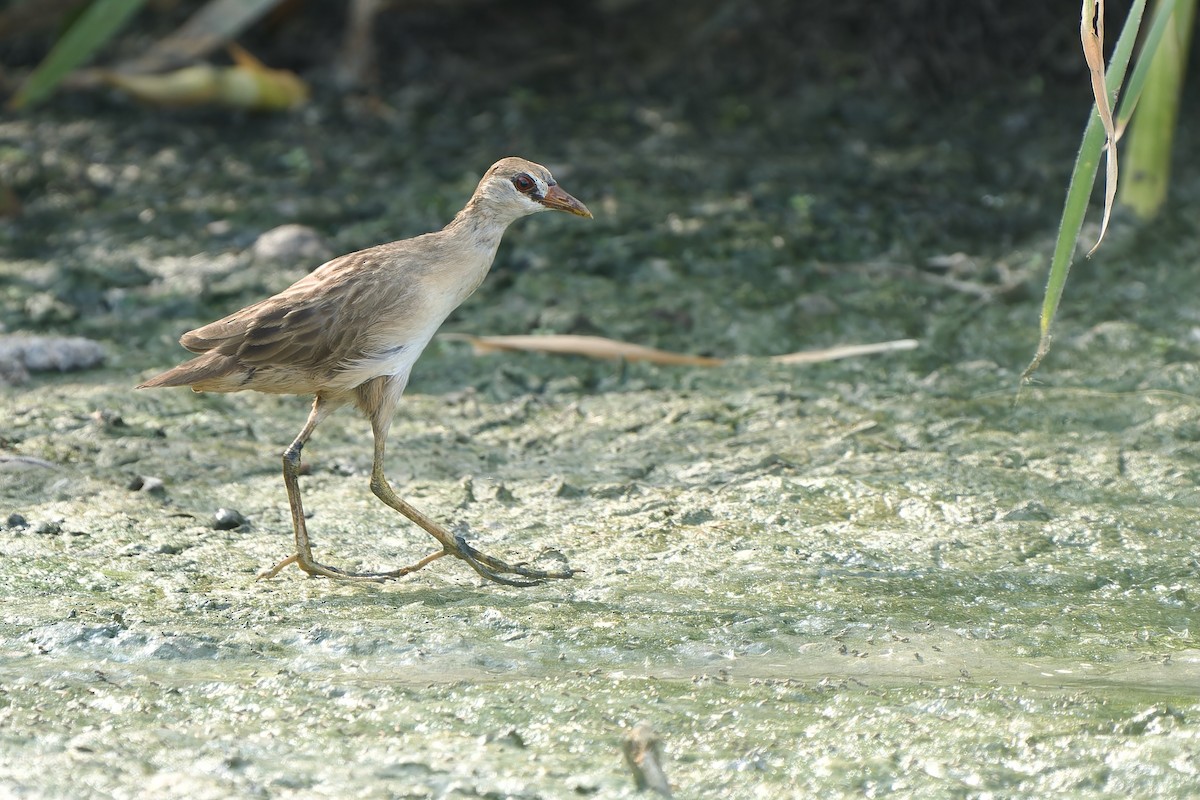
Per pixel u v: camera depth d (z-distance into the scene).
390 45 20.66
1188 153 17.56
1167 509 9.78
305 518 9.58
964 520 9.65
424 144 18.30
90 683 7.41
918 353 12.91
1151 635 8.12
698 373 12.59
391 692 7.33
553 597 8.59
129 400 11.73
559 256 15.05
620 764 6.70
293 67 20.62
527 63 20.36
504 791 6.48
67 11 18.58
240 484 10.23
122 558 8.97
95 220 16.09
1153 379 12.16
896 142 18.30
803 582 8.78
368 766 6.67
